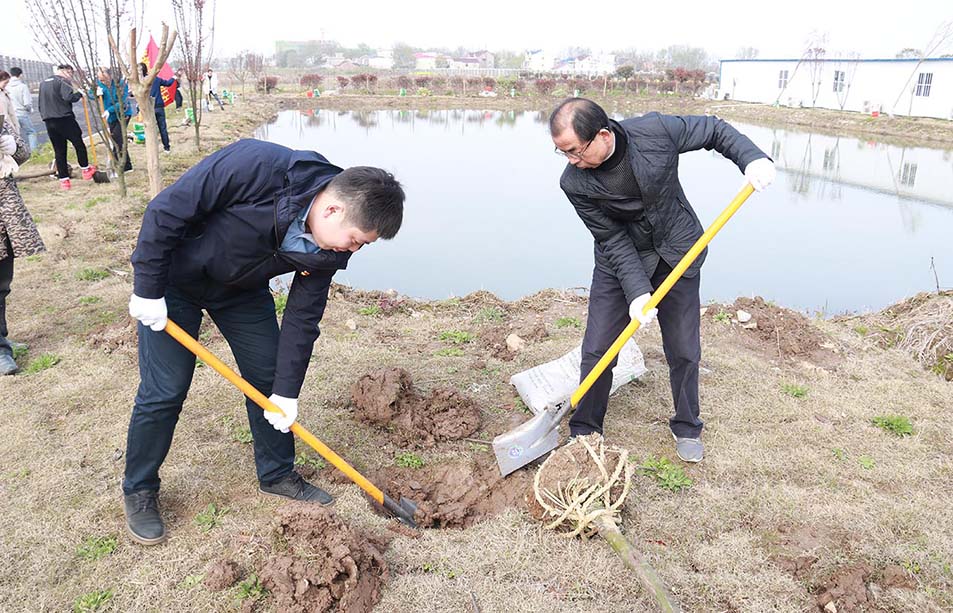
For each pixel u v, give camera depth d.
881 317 6.39
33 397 4.52
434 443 4.20
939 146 22.39
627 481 3.33
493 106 39.47
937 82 27.70
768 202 13.35
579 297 6.93
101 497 3.55
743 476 3.89
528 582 3.09
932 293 6.52
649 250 3.71
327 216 2.62
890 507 3.61
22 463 3.80
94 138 16.48
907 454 4.12
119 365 4.98
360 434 4.25
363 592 2.94
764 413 4.55
